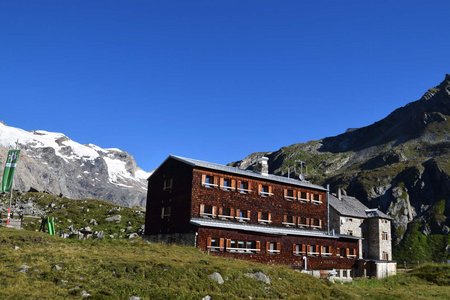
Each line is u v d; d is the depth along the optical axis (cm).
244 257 5744
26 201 10644
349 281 5994
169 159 6184
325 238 6862
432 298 4856
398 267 11075
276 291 3866
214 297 3331
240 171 6266
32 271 3162
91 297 2903
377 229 8712
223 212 5909
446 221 18062
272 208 6450
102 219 9206
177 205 5856
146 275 3484
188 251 4838
